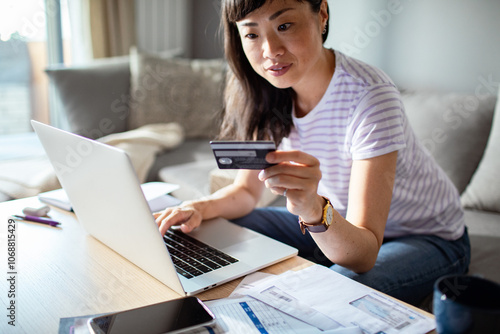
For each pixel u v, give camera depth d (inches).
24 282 32.3
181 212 41.9
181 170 92.9
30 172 87.7
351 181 39.5
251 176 52.4
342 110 42.9
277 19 37.5
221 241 39.4
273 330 25.4
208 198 47.9
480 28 79.7
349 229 34.4
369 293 29.6
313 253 50.2
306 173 30.2
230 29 46.1
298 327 25.7
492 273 50.2
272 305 28.1
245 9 37.2
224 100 55.1
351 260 35.5
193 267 33.9
